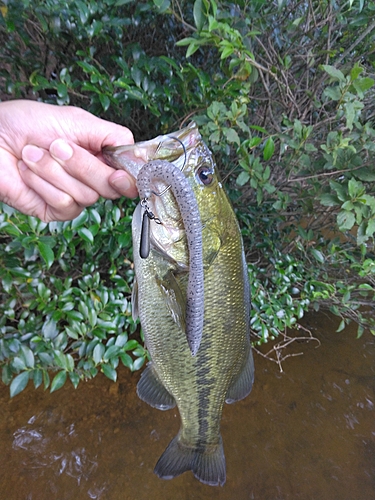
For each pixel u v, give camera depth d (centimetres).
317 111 61
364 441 57
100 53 50
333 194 43
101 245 48
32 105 25
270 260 64
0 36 46
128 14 49
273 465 53
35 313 48
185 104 47
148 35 54
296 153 45
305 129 43
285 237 70
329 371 66
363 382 66
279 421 58
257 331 64
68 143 24
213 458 38
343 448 56
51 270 54
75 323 42
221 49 36
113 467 49
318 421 59
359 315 61
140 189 23
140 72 42
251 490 50
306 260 68
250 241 67
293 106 55
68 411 52
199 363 32
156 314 30
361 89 39
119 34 44
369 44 54
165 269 28
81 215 38
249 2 43
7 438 48
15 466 46
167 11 40
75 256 53
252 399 60
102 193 25
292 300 60
